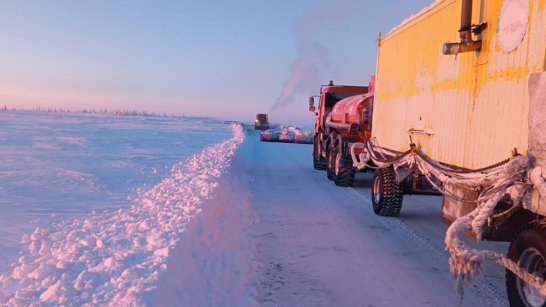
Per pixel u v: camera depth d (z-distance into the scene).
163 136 39.06
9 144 24.80
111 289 3.32
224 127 83.75
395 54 8.27
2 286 3.84
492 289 4.94
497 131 4.43
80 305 3.11
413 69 7.21
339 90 15.98
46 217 6.84
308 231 7.32
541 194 3.50
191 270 4.11
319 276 5.20
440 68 6.06
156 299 3.06
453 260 4.17
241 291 4.50
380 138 9.14
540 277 3.61
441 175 5.59
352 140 12.33
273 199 10.24
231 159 15.16
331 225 7.80
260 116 68.25
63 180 11.11
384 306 4.40
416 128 6.98
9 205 7.77
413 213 9.12
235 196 9.55
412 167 7.36
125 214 6.38
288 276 5.17
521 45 4.03
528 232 3.72
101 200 8.33
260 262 5.62
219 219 6.64
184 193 7.86
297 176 14.90
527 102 3.91
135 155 19.30
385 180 8.50
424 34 6.75
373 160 9.22
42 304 3.17
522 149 3.97
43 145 24.47
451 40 5.74
